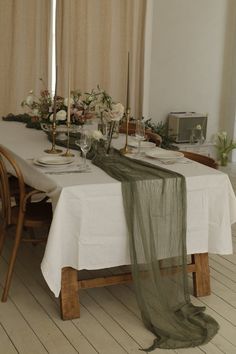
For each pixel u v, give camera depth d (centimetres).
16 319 298
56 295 285
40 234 417
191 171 319
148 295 300
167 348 273
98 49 611
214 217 318
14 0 554
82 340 279
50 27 579
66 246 289
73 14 588
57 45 587
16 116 484
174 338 279
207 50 685
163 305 301
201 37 677
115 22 614
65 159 330
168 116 676
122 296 331
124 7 615
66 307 298
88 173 307
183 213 303
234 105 707
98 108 376
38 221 316
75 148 370
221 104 712
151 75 657
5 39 559
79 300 323
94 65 613
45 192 300
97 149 356
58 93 596
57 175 300
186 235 311
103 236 293
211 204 316
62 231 284
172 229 302
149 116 668
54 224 278
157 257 301
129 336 284
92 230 290
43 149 364
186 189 304
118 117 346
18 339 278
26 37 569
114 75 628
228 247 322
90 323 297
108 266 298
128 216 292
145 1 625
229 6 685
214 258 395
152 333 288
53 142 355
